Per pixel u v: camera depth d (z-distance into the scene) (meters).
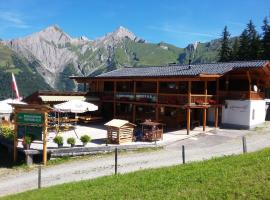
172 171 16.39
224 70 37.19
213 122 39.34
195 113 40.03
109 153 28.00
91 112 45.12
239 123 37.12
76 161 26.05
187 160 24.34
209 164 16.80
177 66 44.19
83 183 16.89
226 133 34.53
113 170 22.67
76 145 28.62
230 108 37.75
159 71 42.84
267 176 13.09
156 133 31.38
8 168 25.17
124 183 15.38
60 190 15.99
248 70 36.19
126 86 45.19
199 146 29.62
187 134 34.19
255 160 15.80
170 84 41.53
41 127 25.84
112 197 13.41
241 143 30.05
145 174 16.72
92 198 13.64
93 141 31.06
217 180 13.46
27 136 26.14
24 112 26.25
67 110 33.69
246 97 36.56
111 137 30.20
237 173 13.98
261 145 29.05
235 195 11.83
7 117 43.25
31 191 17.22
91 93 45.53
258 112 38.50
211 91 39.31
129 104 44.25
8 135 29.53
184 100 35.09
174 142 31.34
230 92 37.69
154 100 38.69
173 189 13.24
